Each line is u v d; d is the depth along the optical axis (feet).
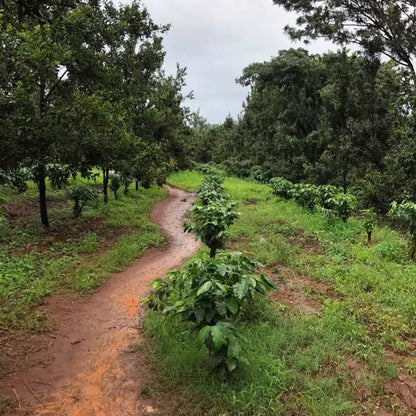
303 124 87.15
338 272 21.98
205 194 34.09
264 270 23.11
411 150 40.96
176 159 93.20
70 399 11.70
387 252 24.30
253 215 39.99
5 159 25.85
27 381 12.52
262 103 113.80
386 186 40.57
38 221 34.73
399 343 14.19
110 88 36.01
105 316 17.62
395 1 55.36
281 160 81.82
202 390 11.50
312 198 40.88
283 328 15.23
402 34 54.03
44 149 28.76
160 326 15.60
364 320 16.16
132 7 39.73
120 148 36.63
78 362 13.75
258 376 12.03
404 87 53.31
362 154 50.42
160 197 60.59
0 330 15.46
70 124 28.76
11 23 26.61
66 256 25.46
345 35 60.75
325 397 11.17
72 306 18.52
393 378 12.26
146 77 48.85
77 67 30.01
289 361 13.00
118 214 41.01
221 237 19.88
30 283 20.25
